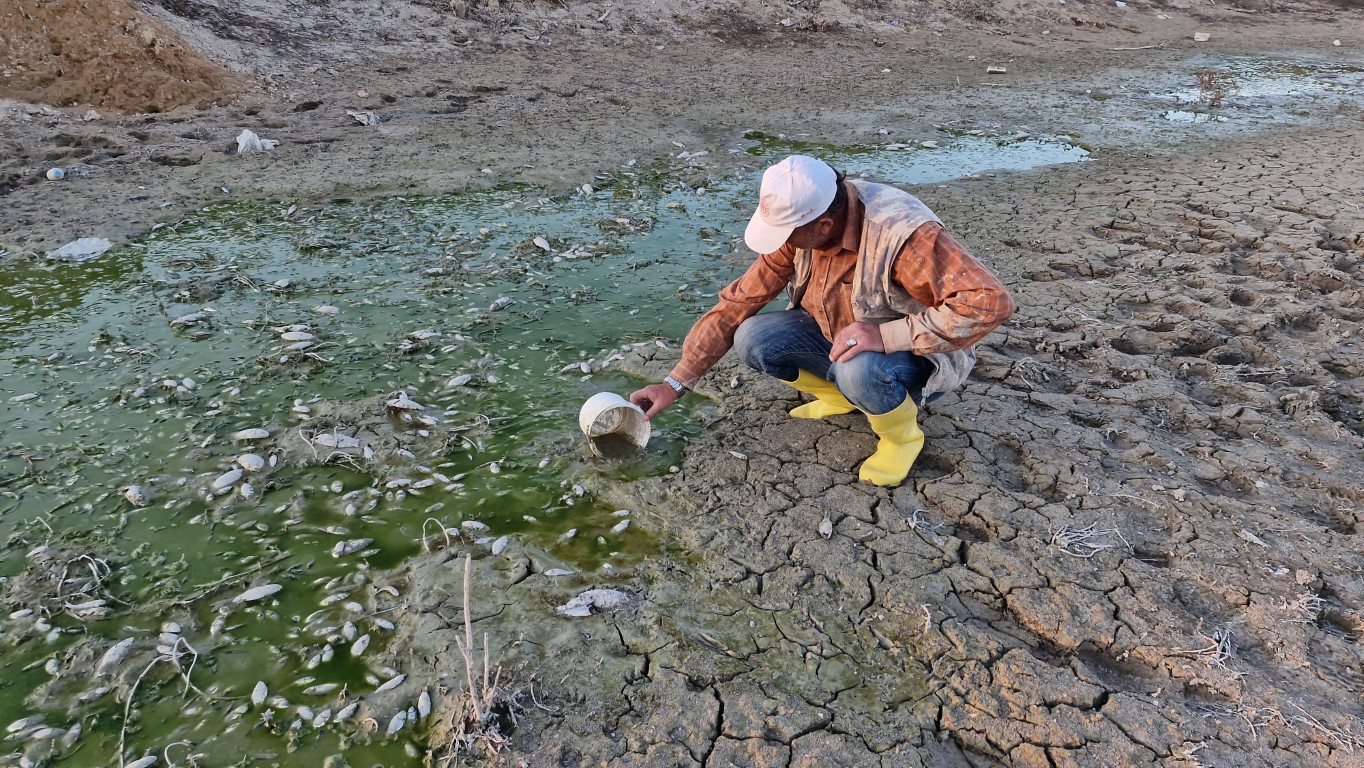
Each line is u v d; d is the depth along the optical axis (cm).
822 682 264
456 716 251
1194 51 1719
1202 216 702
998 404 412
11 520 322
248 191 668
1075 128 1038
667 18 1418
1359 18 2242
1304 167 866
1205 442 394
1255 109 1199
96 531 320
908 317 305
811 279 324
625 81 1132
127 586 296
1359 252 637
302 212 635
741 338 353
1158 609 291
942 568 309
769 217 284
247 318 477
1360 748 243
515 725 249
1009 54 1542
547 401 413
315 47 1071
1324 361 474
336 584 300
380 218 629
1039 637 285
